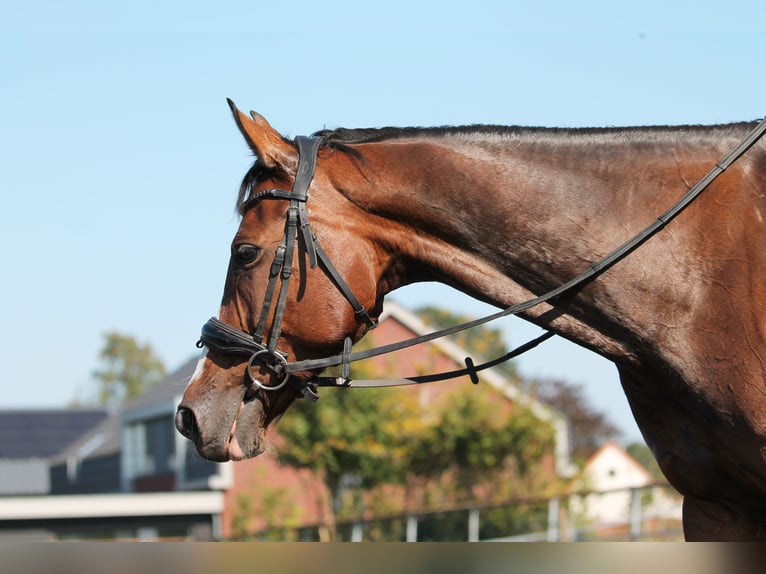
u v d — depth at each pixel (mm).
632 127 3965
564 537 14469
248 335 3879
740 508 3924
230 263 3979
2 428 42750
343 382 4000
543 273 3836
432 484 19016
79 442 38375
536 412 19734
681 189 3787
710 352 3637
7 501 22719
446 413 18500
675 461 3904
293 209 3893
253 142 3941
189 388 3932
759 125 3795
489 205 3861
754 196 3699
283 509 20359
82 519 23969
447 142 3984
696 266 3678
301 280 3871
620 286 3732
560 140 3945
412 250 3973
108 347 92375
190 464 26641
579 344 3893
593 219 3793
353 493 19062
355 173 3959
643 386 3881
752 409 3561
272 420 3986
